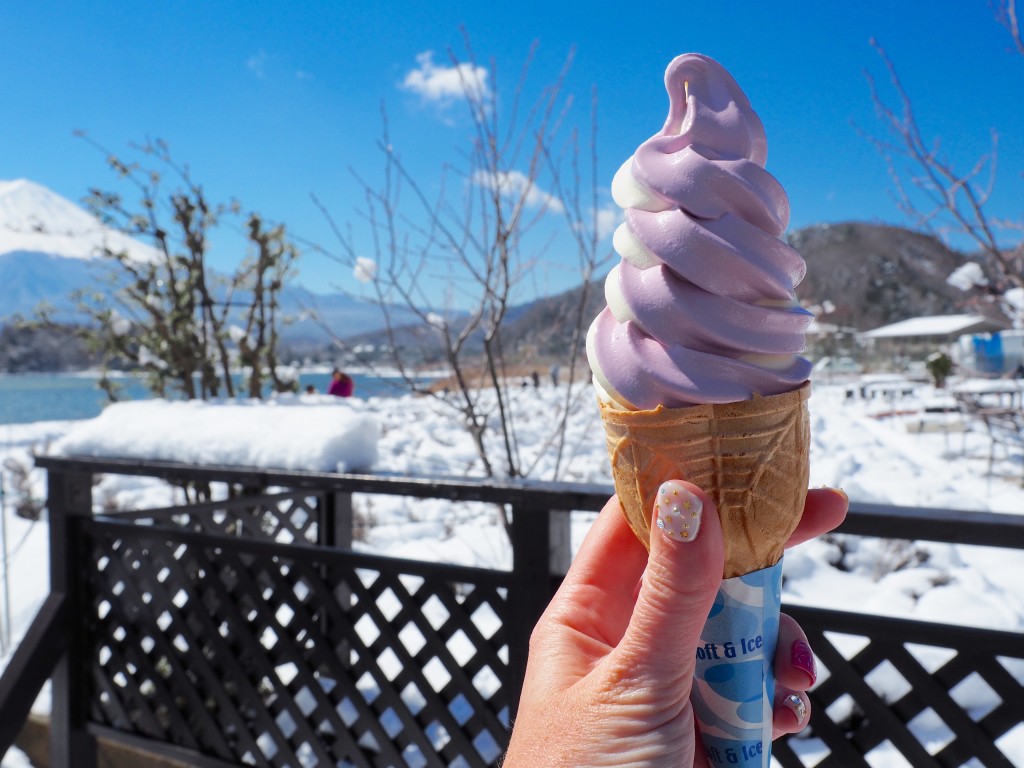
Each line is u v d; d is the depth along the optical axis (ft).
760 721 0.77
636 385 0.74
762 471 0.74
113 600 2.36
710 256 0.74
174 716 2.25
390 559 1.89
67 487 2.39
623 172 0.85
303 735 2.05
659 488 0.68
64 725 2.38
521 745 0.78
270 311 4.94
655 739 0.68
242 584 2.13
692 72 0.87
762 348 0.74
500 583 1.73
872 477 5.09
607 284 0.82
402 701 1.91
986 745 1.34
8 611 3.22
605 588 0.92
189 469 2.07
